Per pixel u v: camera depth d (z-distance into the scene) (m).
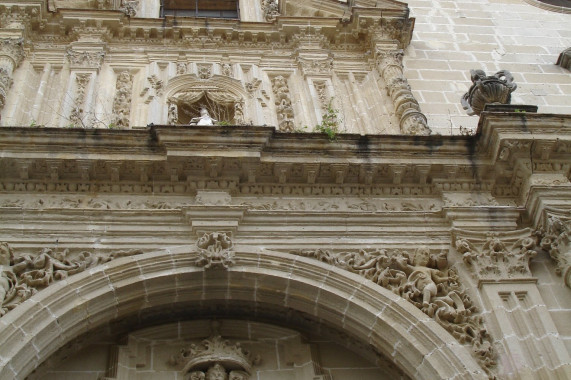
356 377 11.56
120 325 11.68
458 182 13.24
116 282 11.20
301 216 12.47
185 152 12.44
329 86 16.19
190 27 17.11
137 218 12.15
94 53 16.16
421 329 10.93
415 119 14.94
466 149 13.29
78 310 10.82
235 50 17.09
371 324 11.25
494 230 12.43
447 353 10.60
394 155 13.07
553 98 17.84
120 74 16.02
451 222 12.55
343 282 11.56
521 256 11.97
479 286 11.56
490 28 20.30
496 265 11.83
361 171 12.95
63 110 14.71
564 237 12.00
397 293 11.49
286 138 12.93
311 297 11.59
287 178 12.91
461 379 10.30
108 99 15.26
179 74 16.12
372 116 15.73
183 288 11.55
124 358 11.35
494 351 10.73
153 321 11.92
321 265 11.75
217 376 11.16
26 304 10.55
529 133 12.97
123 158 12.44
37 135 12.33
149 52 16.69
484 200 13.09
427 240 12.41
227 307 12.04
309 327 12.08
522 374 10.25
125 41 16.94
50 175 12.39
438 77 17.84
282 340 11.97
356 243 12.21
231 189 12.69
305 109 15.66
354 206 12.87
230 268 11.58
